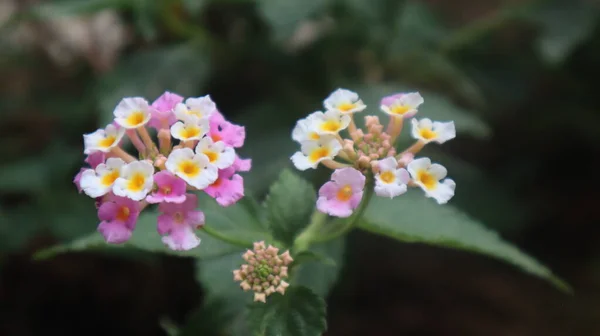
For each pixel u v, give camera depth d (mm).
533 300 409
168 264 420
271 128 371
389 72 404
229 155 256
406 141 323
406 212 290
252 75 406
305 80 393
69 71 456
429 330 398
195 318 294
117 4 360
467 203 409
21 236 368
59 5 365
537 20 378
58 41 458
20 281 412
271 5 361
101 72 441
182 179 252
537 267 284
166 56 372
